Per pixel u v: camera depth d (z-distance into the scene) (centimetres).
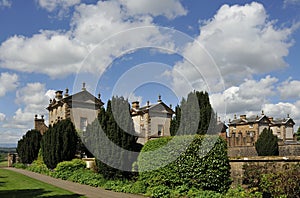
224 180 1120
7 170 2378
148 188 1208
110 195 1176
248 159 1145
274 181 934
